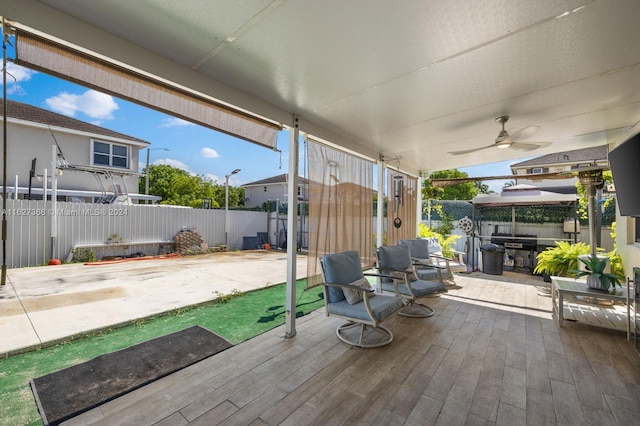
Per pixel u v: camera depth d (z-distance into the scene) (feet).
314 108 10.62
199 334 10.87
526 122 11.99
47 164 32.24
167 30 6.32
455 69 7.96
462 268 17.97
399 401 6.95
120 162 37.65
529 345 9.96
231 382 7.71
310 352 9.41
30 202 23.25
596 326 11.43
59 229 24.62
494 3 5.48
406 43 6.79
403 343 10.07
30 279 18.47
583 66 7.79
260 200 61.67
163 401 6.93
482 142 15.05
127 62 6.66
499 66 7.80
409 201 21.21
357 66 7.79
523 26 6.16
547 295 16.10
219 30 6.31
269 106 10.14
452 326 11.66
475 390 7.39
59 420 6.28
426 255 17.07
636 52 7.10
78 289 16.44
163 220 31.30
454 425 6.18
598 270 11.60
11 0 5.23
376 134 13.69
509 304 14.52
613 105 10.37
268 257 30.22
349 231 14.89
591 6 5.54
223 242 36.52
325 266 10.83
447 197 55.67
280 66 7.80
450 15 5.82
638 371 8.32
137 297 15.12
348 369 8.37
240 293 16.22
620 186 10.09
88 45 6.10
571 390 7.43
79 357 9.09
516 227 25.13
